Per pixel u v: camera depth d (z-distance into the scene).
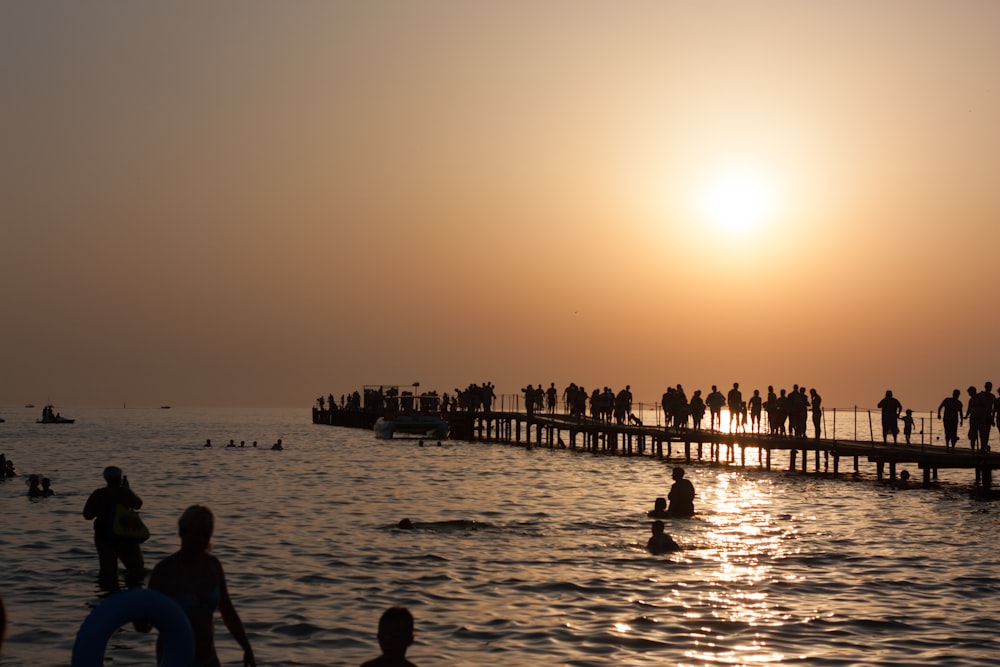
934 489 40.16
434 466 54.78
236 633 9.84
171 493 38.41
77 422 175.75
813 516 30.75
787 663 13.97
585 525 28.45
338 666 13.73
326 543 24.73
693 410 56.50
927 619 16.67
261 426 147.88
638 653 14.45
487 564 21.73
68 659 14.08
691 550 23.72
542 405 79.81
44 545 24.09
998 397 38.62
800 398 47.97
